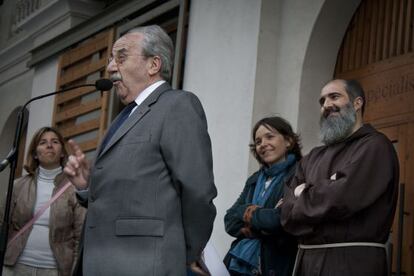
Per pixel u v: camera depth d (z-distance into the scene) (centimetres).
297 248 398
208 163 303
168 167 301
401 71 493
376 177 357
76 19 905
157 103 313
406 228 462
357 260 352
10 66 1094
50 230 497
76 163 327
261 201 418
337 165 372
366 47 527
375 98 510
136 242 294
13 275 495
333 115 385
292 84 553
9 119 1077
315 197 357
